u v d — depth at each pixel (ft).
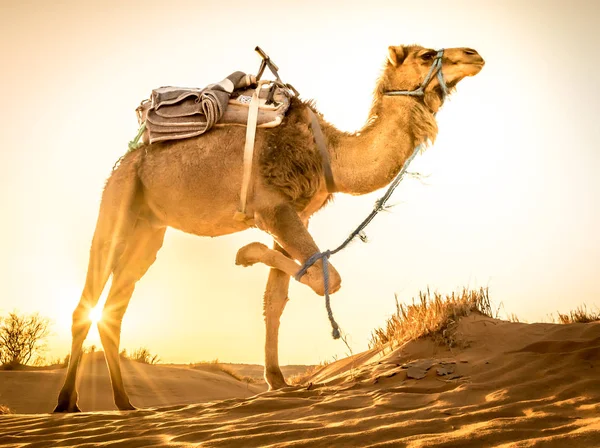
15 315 104.01
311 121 24.64
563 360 21.13
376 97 25.25
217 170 24.03
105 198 25.81
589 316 32.99
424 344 27.50
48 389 58.85
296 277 21.77
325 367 36.70
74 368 25.07
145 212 26.45
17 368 97.96
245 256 22.58
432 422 15.05
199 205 24.64
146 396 58.75
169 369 75.31
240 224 24.81
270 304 25.93
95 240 25.68
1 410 33.58
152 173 25.00
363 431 14.47
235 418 18.08
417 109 24.57
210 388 66.49
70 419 20.17
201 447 14.16
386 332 34.86
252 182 23.62
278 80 25.39
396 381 22.52
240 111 24.45
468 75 25.05
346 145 24.63
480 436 13.25
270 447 13.55
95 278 25.26
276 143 23.75
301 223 22.98
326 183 24.47
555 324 26.86
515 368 21.44
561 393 17.46
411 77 24.82
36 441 16.81
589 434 12.73
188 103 24.86
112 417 20.35
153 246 27.43
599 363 20.18
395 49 24.90
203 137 24.48
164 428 16.93
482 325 27.78
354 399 19.33
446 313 29.17
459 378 21.35
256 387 72.02
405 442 13.25
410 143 24.54
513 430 13.55
